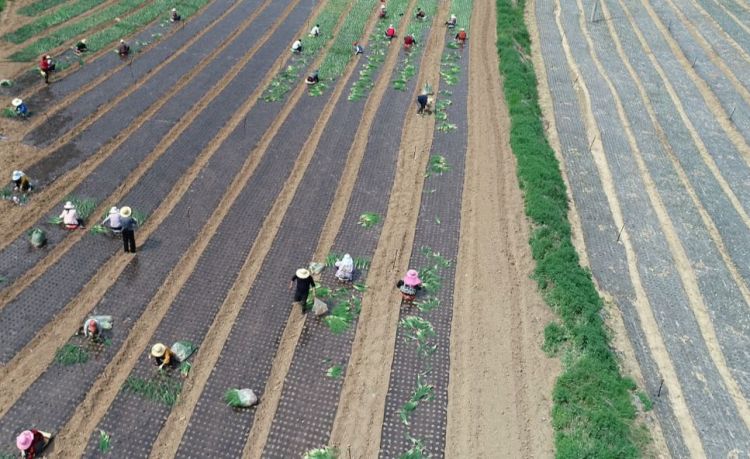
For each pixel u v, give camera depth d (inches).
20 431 533.3
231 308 669.3
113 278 692.1
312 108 1062.4
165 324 643.5
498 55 1301.7
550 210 832.3
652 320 704.4
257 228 784.3
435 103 1107.3
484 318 683.4
